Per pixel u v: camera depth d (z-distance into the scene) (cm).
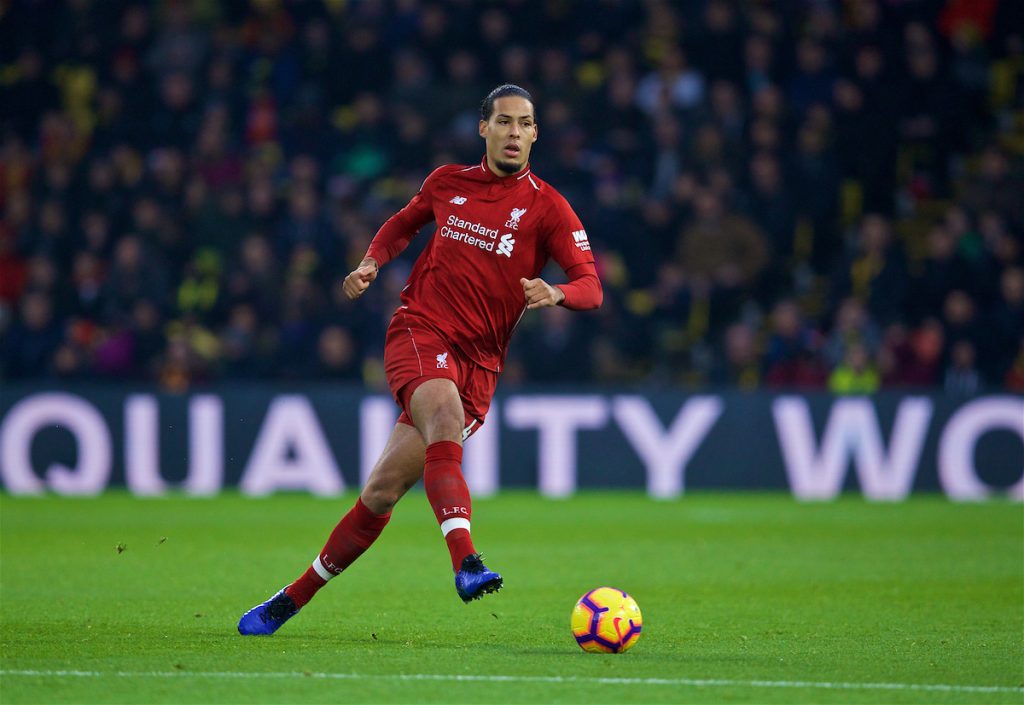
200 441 5416
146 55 6806
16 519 4334
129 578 2912
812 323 5903
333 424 5406
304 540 3747
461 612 2439
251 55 6731
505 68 6531
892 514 4591
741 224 5875
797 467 5353
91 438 5406
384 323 5666
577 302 1992
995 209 6128
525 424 5431
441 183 2133
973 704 1598
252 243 5825
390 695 1619
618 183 6141
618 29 6738
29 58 6819
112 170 6325
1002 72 6788
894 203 6456
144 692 1630
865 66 6488
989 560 3328
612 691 1652
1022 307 5575
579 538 3862
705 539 3834
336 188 6231
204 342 5644
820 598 2666
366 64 6619
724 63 6488
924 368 5516
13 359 5734
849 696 1634
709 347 5791
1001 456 5281
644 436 5397
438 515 1945
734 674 1775
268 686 1669
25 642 2027
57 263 6122
